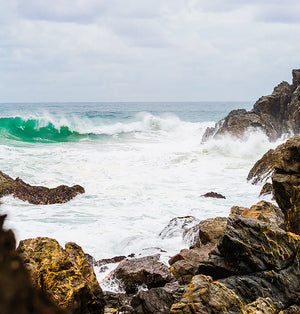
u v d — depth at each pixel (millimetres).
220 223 10344
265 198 15500
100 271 9047
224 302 5348
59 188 15461
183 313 5176
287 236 6914
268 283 6516
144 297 6559
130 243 10805
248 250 6773
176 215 13508
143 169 21406
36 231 11352
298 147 9508
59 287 4711
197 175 20422
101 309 5121
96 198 15625
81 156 23328
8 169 18812
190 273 8070
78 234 11320
